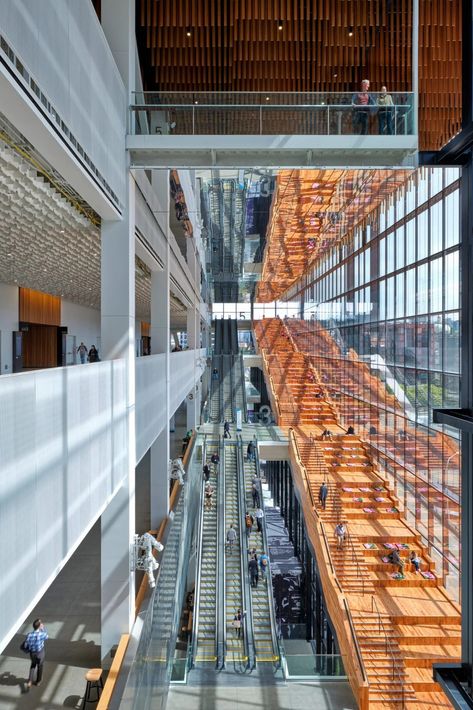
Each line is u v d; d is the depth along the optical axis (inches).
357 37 426.9
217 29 413.4
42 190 271.4
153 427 398.6
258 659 438.9
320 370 1122.7
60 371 179.5
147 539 318.3
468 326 233.3
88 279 581.3
